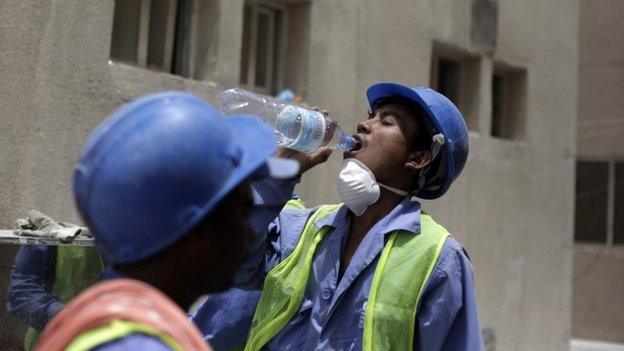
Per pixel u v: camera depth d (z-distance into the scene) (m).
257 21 4.42
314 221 2.34
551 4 6.45
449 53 5.66
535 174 6.30
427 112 2.25
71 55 3.22
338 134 2.30
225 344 2.51
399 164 2.25
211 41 3.90
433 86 5.67
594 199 10.63
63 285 2.62
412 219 2.19
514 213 6.06
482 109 5.77
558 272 6.57
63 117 3.20
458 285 2.13
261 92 4.44
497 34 5.88
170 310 1.13
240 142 1.29
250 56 4.36
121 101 3.43
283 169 1.35
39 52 3.10
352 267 2.15
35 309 2.54
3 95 2.99
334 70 4.59
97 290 1.14
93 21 3.30
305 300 2.23
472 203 5.63
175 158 1.16
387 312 2.08
